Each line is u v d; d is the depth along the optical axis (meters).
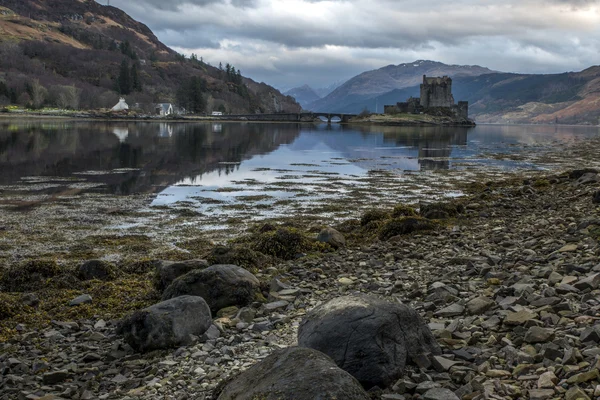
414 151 65.88
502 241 14.59
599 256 10.82
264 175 37.31
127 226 19.95
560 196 23.72
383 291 10.58
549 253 12.16
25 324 9.99
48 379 7.32
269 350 7.91
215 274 10.35
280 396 4.57
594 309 7.39
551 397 5.29
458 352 6.72
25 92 191.12
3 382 7.31
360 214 23.00
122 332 8.60
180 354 7.97
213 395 5.91
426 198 27.47
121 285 12.20
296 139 89.56
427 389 5.76
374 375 6.05
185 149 60.50
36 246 16.91
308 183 33.00
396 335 6.42
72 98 185.00
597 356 5.75
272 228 18.11
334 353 6.20
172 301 8.76
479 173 40.50
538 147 76.69
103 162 43.88
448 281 10.53
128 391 6.91
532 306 8.02
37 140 66.31
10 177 33.47
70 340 9.05
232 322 9.20
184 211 23.03
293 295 10.75
